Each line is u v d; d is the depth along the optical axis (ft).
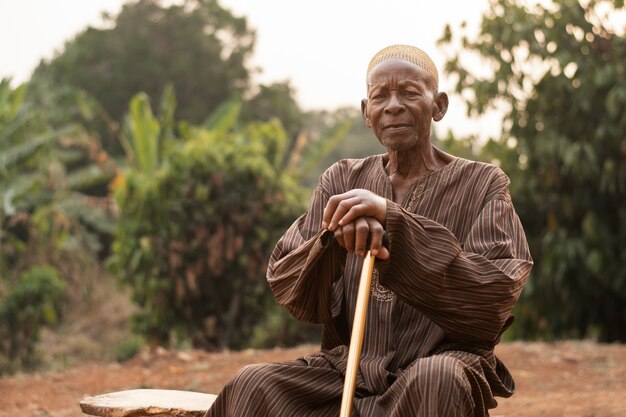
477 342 9.95
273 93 122.11
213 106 117.08
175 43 116.98
